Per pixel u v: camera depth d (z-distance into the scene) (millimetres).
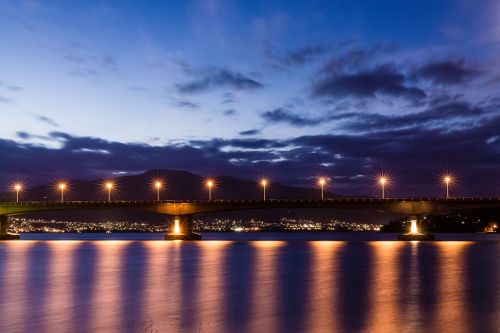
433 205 166500
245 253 118938
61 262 91312
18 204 191625
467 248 138125
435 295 49844
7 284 59781
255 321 38375
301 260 95125
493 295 49781
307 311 41875
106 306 44469
